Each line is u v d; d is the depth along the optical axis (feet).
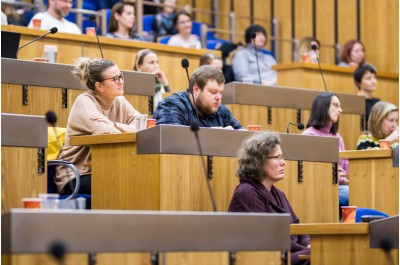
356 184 20.52
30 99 19.79
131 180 15.52
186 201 15.31
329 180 17.52
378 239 14.53
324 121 21.70
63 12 25.50
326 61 35.09
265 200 15.25
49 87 20.02
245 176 15.38
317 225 14.62
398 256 14.48
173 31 31.50
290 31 36.45
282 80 29.01
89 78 17.74
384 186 20.13
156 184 15.12
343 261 14.66
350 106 25.35
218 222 12.08
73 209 12.35
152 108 21.49
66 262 11.11
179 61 25.91
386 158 20.10
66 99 20.18
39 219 11.03
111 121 17.57
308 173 17.24
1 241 11.22
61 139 18.26
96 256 11.30
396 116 23.48
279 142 15.46
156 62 23.44
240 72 30.01
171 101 17.21
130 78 21.21
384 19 34.01
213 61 24.80
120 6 26.99
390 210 20.02
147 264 11.59
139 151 15.42
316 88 28.81
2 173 15.10
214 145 15.70
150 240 11.62
